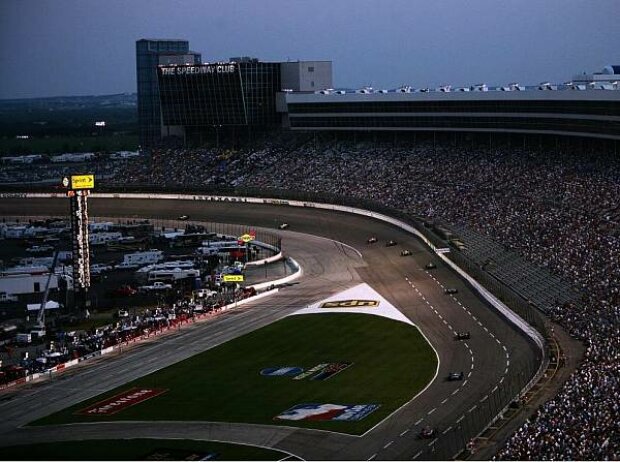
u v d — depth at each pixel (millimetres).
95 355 161000
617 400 107625
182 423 126312
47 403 137000
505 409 120625
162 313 185375
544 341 146750
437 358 149375
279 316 181750
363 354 154125
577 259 178125
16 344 169250
